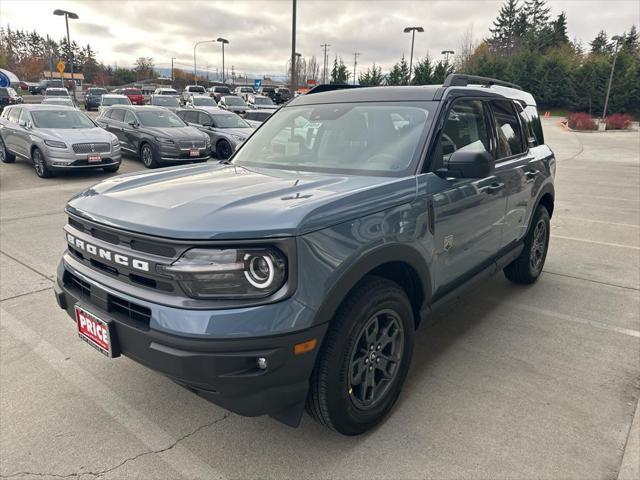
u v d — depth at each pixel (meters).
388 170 2.86
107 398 2.92
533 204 4.36
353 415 2.45
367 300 2.36
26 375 3.14
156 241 2.05
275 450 2.50
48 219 7.29
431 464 2.39
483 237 3.44
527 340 3.72
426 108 3.09
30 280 4.77
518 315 4.17
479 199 3.25
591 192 10.57
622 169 14.62
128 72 85.94
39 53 81.31
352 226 2.24
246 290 1.99
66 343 3.56
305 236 2.04
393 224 2.46
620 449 2.50
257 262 2.00
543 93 55.78
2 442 2.52
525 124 4.45
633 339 3.74
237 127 15.00
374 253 2.32
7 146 12.62
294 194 2.36
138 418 2.74
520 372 3.26
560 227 7.42
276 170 3.10
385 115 3.18
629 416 2.78
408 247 2.56
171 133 12.80
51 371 3.20
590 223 7.68
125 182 2.76
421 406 2.87
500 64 59.59
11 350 3.45
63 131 11.13
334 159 3.10
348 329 2.28
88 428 2.65
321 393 2.29
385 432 2.63
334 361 2.25
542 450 2.49
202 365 1.97
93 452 2.47
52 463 2.38
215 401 2.13
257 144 3.62
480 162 2.65
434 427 2.67
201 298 2.01
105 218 2.28
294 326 2.02
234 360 1.97
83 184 10.38
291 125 3.54
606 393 3.01
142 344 2.12
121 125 13.85
